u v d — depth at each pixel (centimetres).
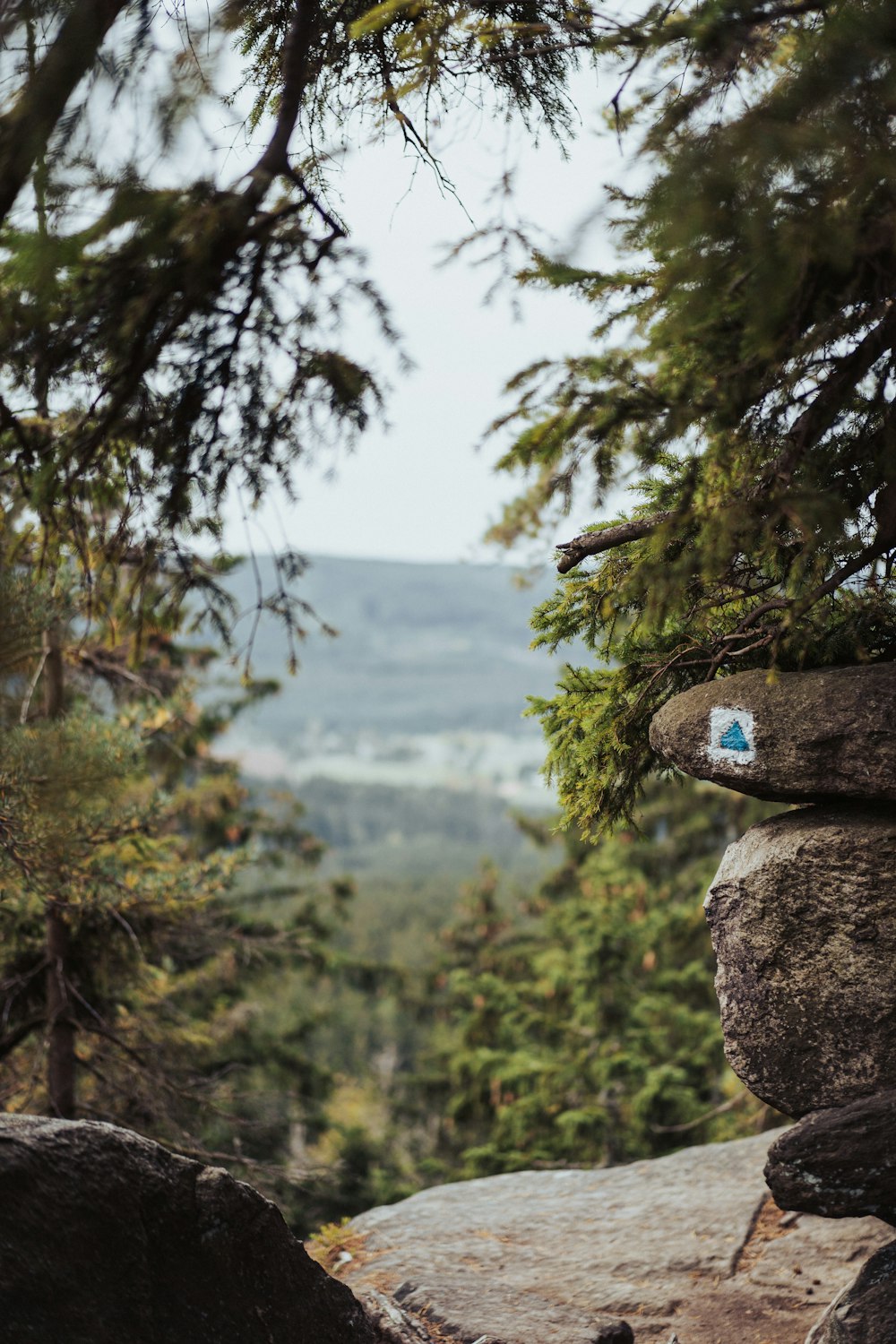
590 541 433
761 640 442
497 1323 507
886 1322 411
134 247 305
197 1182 374
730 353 335
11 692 631
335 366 351
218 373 353
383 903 7512
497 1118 1719
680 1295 568
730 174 280
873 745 395
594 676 507
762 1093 415
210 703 1661
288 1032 1852
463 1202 724
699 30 306
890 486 395
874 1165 380
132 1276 350
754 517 358
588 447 352
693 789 1773
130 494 393
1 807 578
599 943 1652
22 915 872
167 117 284
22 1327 323
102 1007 959
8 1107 932
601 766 507
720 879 435
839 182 288
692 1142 1537
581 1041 1684
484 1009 1783
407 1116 2395
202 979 1424
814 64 284
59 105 277
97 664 905
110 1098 932
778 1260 593
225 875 866
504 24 390
